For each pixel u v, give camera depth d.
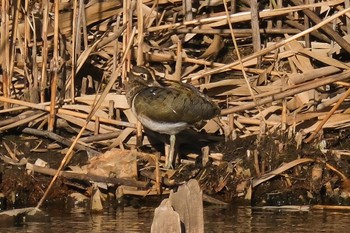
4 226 11.51
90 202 12.83
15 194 13.02
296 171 13.55
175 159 13.77
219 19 14.95
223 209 12.74
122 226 11.48
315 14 15.16
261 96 14.20
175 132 13.16
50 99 14.51
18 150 13.82
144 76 13.41
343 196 13.31
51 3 15.50
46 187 13.09
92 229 11.30
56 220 11.88
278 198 13.33
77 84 15.00
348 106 14.44
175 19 15.62
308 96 14.52
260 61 15.05
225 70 14.88
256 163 13.55
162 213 9.27
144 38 15.25
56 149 13.91
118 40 15.17
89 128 14.12
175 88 13.16
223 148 13.90
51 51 15.06
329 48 15.29
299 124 14.27
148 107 12.98
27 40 14.47
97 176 13.03
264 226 11.58
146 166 13.55
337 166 13.66
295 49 15.05
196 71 15.16
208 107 13.09
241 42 15.78
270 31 15.47
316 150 13.77
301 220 11.98
